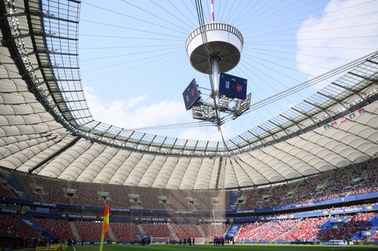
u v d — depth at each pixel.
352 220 49.00
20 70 31.52
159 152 66.88
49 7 25.94
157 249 31.28
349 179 57.06
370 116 44.44
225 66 44.06
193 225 68.19
